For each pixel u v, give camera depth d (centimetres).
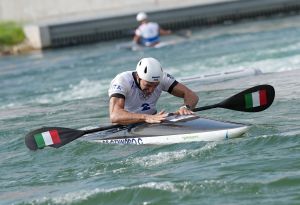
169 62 7825
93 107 5369
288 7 12038
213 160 3319
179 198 2834
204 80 5938
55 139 3884
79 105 5562
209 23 11719
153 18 11519
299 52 7300
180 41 9694
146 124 3888
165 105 4994
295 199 2686
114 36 11425
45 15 14525
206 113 4509
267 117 4156
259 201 2712
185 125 3766
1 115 5475
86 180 3272
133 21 11456
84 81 7144
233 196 2794
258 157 3266
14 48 11281
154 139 3756
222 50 8212
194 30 11056
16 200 3078
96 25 11344
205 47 8738
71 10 14550
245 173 3044
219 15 11750
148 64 3819
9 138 4450
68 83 7150
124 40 11069
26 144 3919
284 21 10719
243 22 11375
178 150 3572
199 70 6994
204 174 3097
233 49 8169
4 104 6272
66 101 5897
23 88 7219
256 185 2875
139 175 3225
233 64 7081
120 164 3472
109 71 7694
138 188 2956
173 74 6950
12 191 3256
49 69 8512
